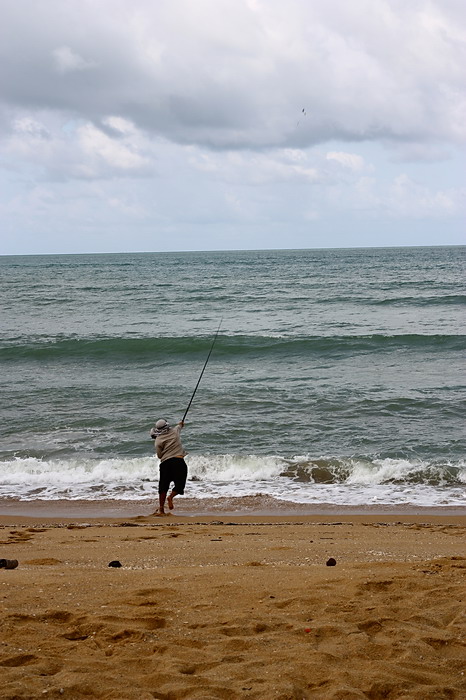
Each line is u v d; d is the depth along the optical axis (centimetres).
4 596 409
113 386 1934
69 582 452
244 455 1294
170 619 361
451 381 1936
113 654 315
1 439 1439
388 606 378
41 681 279
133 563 582
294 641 332
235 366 2252
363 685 286
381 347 2511
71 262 14050
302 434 1446
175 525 892
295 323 3266
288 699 268
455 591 408
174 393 1833
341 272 7419
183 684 282
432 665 305
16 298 4719
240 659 308
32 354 2459
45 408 1691
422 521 957
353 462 1242
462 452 1314
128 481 1205
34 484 1191
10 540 751
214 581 452
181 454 1014
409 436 1421
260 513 1012
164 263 11950
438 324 3109
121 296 4819
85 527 876
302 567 521
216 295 4747
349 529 843
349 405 1673
